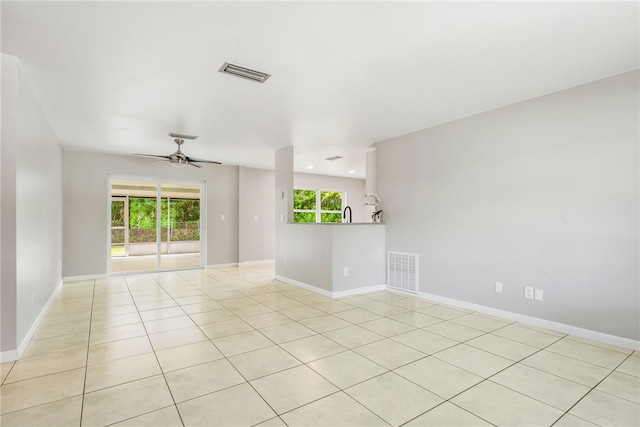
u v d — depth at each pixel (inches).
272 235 333.1
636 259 110.0
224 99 138.0
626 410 76.3
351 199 403.5
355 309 161.0
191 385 88.0
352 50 98.8
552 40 93.0
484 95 134.0
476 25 85.8
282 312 156.3
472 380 90.4
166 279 242.1
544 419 73.0
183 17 82.0
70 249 234.8
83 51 98.7
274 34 90.0
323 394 83.4
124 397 82.1
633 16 81.5
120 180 258.4
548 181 131.1
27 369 97.5
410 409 76.9
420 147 183.9
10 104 102.7
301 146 226.4
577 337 121.9
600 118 118.1
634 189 110.6
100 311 158.7
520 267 139.3
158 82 120.9
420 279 184.2
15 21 83.2
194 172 289.9
